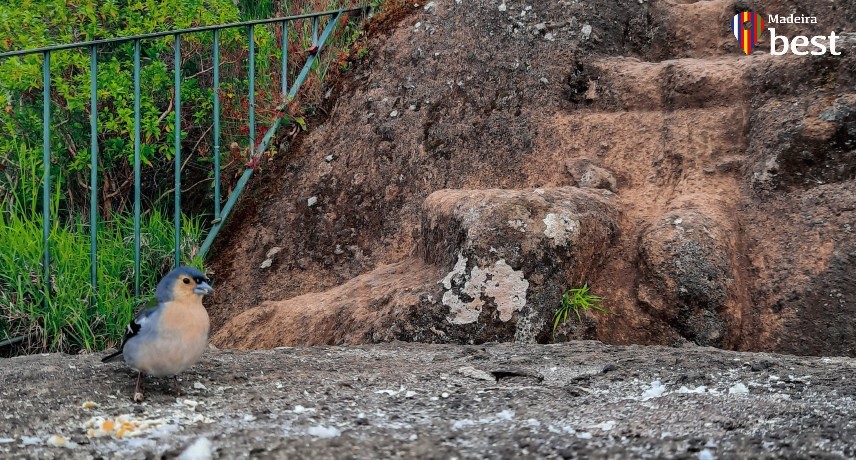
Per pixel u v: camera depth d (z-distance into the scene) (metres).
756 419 3.73
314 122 9.51
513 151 8.52
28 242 7.17
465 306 6.44
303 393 4.41
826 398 4.29
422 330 6.40
